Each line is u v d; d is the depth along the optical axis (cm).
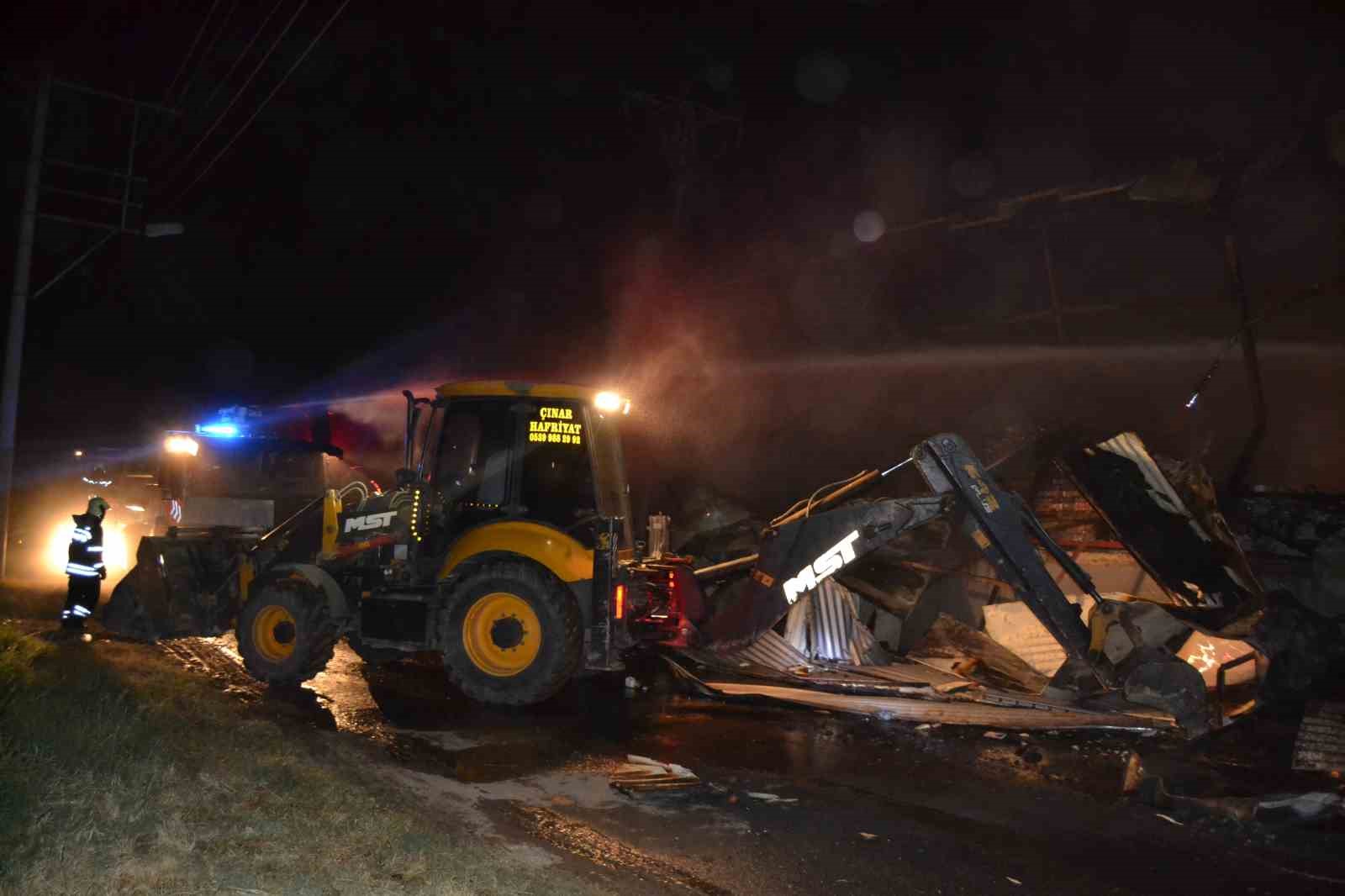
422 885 411
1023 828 571
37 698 618
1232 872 512
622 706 865
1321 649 843
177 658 987
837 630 1019
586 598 878
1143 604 908
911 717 809
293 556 989
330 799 513
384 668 1002
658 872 483
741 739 756
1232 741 766
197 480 1512
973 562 1143
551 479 927
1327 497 1029
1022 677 974
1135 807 612
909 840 545
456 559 891
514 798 591
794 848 526
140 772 511
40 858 396
